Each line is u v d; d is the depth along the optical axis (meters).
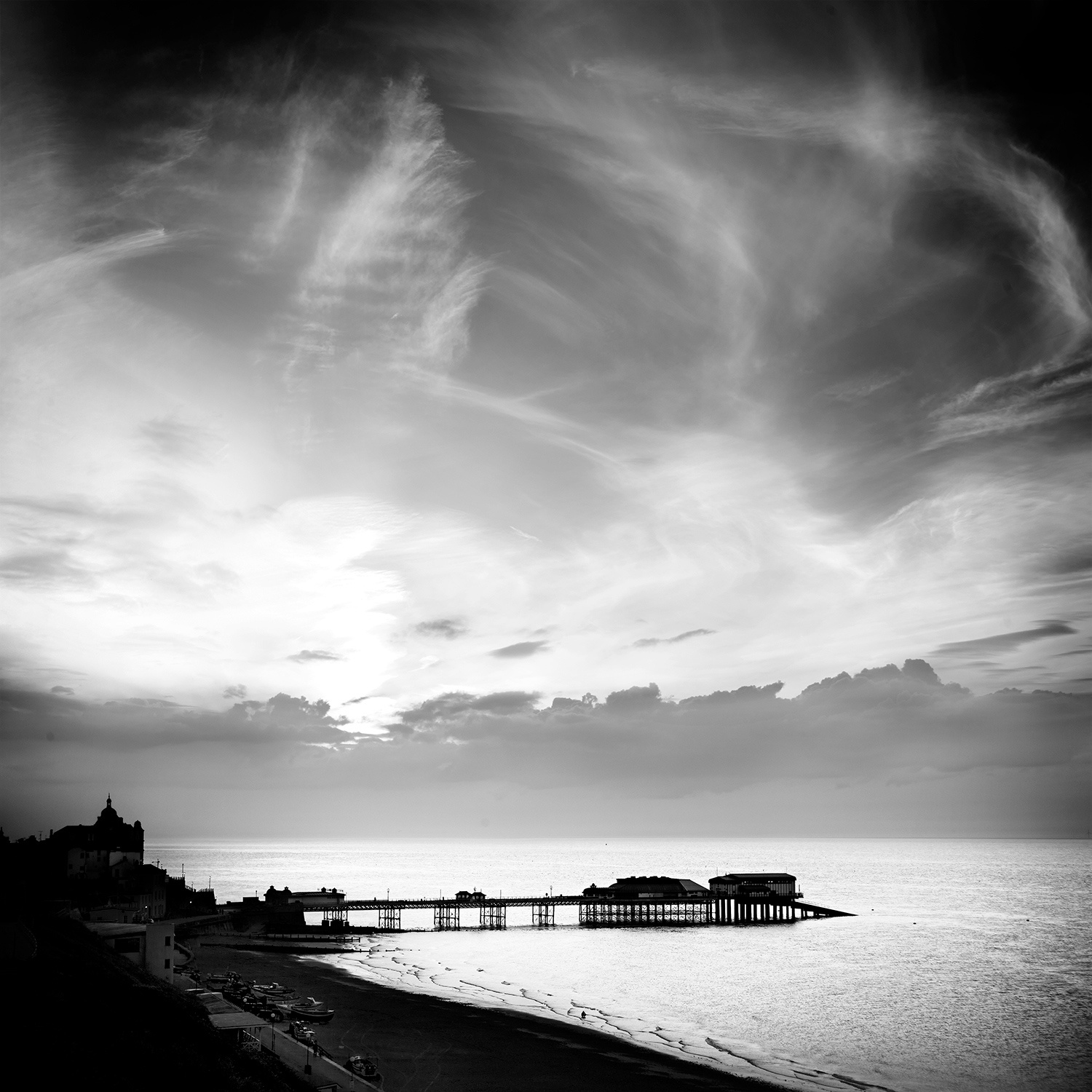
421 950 196.00
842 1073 99.25
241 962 164.88
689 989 149.12
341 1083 79.31
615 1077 94.50
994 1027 121.62
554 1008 130.38
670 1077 95.75
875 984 155.00
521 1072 95.00
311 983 143.88
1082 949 198.25
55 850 199.75
